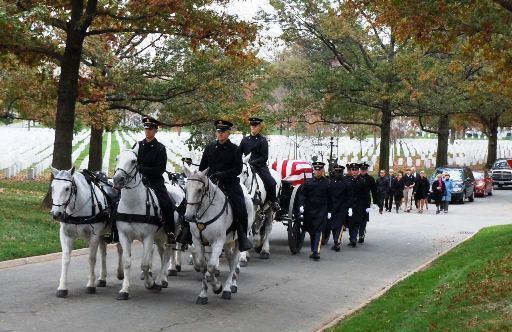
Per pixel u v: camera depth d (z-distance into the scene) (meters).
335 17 37.97
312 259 17.42
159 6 20.28
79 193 11.65
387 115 41.28
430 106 40.41
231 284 12.62
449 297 10.73
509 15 17.77
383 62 38.34
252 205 13.28
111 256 16.77
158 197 12.15
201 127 27.08
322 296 12.80
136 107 28.20
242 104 26.19
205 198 11.34
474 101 42.19
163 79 27.20
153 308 11.16
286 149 50.03
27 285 12.79
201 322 10.38
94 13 21.42
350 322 10.09
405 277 14.36
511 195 47.06
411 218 29.94
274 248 19.41
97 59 25.88
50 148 42.62
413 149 67.81
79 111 27.19
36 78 24.52
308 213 17.52
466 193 39.84
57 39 24.89
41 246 16.50
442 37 18.55
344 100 40.09
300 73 40.66
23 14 18.08
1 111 30.50
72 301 11.48
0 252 15.27
